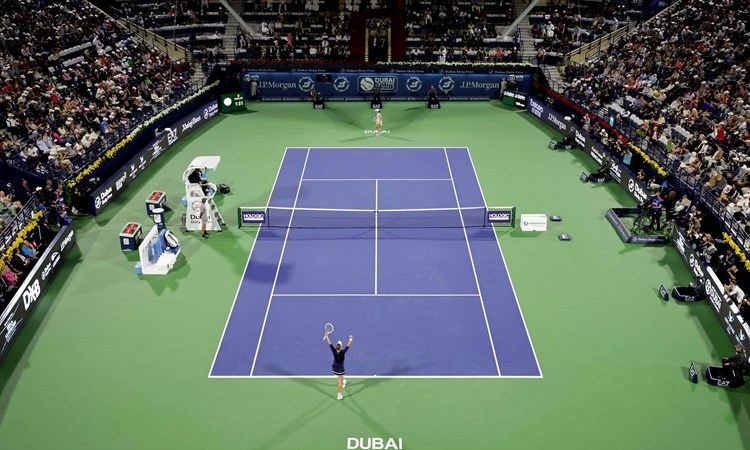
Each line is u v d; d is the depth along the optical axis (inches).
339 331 948.6
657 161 1369.3
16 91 1528.1
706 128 1501.0
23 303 957.8
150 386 840.3
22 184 1234.6
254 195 1390.3
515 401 816.3
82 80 1717.5
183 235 1222.3
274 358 893.8
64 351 906.7
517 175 1507.1
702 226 1178.6
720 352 910.4
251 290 1049.5
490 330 953.5
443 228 1250.6
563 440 757.3
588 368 876.0
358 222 1272.1
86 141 1448.1
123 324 964.6
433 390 833.5
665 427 778.8
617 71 1959.9
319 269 1108.5
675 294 1030.4
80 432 767.1
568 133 1685.5
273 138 1753.2
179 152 1638.8
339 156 1619.1
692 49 1868.8
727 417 795.4
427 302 1019.9
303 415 791.7
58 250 1106.7
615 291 1053.8
